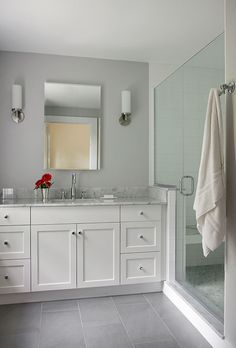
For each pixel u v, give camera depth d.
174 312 2.39
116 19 2.44
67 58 3.14
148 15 2.38
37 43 2.85
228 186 1.84
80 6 2.24
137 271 2.71
